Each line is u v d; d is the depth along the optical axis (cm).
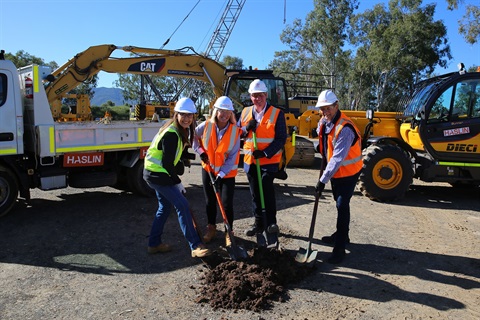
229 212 454
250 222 561
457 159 717
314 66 3947
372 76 3688
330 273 403
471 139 714
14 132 562
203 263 420
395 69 3431
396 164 705
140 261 426
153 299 344
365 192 713
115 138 653
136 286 368
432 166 718
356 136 425
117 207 636
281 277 373
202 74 1054
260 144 453
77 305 333
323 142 453
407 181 707
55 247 464
